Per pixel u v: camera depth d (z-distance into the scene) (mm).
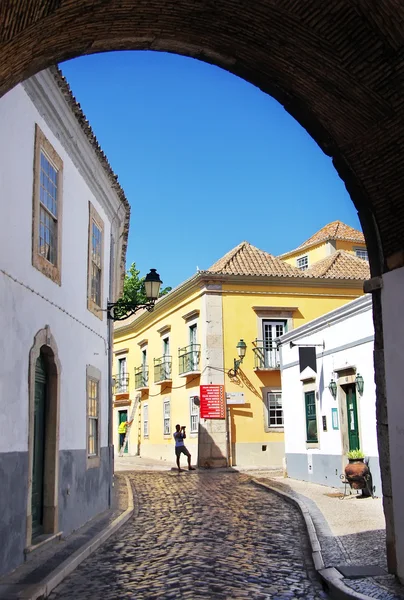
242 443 24891
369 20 5746
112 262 15414
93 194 12914
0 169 7691
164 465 26188
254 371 25516
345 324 15203
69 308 10859
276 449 25203
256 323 25875
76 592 6852
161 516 12500
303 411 17938
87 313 12250
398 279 6969
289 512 12508
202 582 7098
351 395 15273
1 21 5125
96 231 13430
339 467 15523
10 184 8039
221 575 7434
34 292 8906
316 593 6680
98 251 13617
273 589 6816
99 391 13250
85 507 11484
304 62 6715
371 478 13789
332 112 7066
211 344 25234
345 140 7211
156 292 13477
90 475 12023
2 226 7719
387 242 7195
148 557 8570
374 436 13734
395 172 6867
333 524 10281
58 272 10180
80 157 11562
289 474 19000
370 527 9898
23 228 8508
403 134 6555
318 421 16828
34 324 8875
